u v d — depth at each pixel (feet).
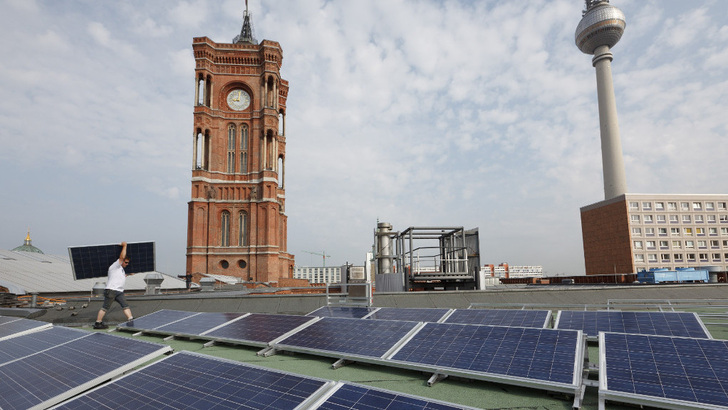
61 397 13.65
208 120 206.80
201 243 193.57
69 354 18.83
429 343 18.93
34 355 19.36
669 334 19.98
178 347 25.54
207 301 45.98
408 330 21.01
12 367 17.67
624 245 275.39
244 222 201.98
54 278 86.79
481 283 60.54
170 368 14.98
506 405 14.26
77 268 46.55
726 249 279.90
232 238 198.18
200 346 25.66
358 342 20.70
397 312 29.73
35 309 41.47
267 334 24.17
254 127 211.00
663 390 12.26
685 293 54.65
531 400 14.67
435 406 10.57
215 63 213.66
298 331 23.99
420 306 44.70
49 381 15.26
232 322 28.07
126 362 16.39
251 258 195.93
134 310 44.19
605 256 291.58
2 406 13.26
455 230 67.46
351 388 12.03
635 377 13.23
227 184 203.92
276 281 198.90
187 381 13.57
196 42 207.51
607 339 16.29
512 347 16.92
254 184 204.95
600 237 297.53
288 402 11.32
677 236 276.00
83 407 12.44
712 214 284.00
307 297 45.88
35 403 13.32
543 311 25.05
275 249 202.49
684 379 12.60
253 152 208.54
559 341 16.57
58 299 47.26
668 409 11.86
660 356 14.21
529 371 14.88
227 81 213.25
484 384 16.52
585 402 14.39
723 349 13.93
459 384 16.66
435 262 77.05
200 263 191.52
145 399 12.51
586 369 17.06
